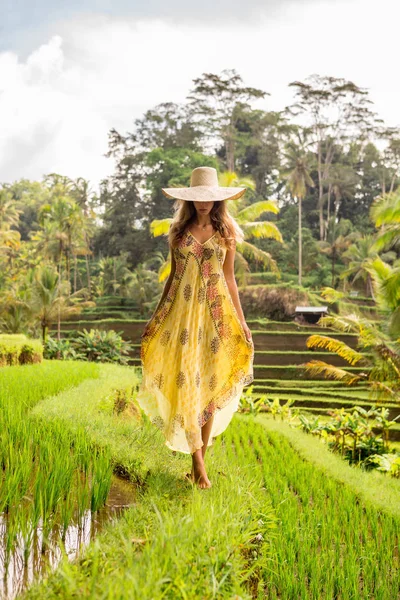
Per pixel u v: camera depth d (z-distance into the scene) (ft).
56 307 112.57
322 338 65.46
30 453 12.57
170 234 12.81
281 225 248.32
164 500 10.43
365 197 278.46
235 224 13.01
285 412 49.98
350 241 217.36
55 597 6.60
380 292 62.39
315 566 12.67
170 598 6.83
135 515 9.71
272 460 24.32
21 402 19.47
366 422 43.01
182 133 248.73
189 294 12.60
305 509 16.88
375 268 62.23
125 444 14.53
